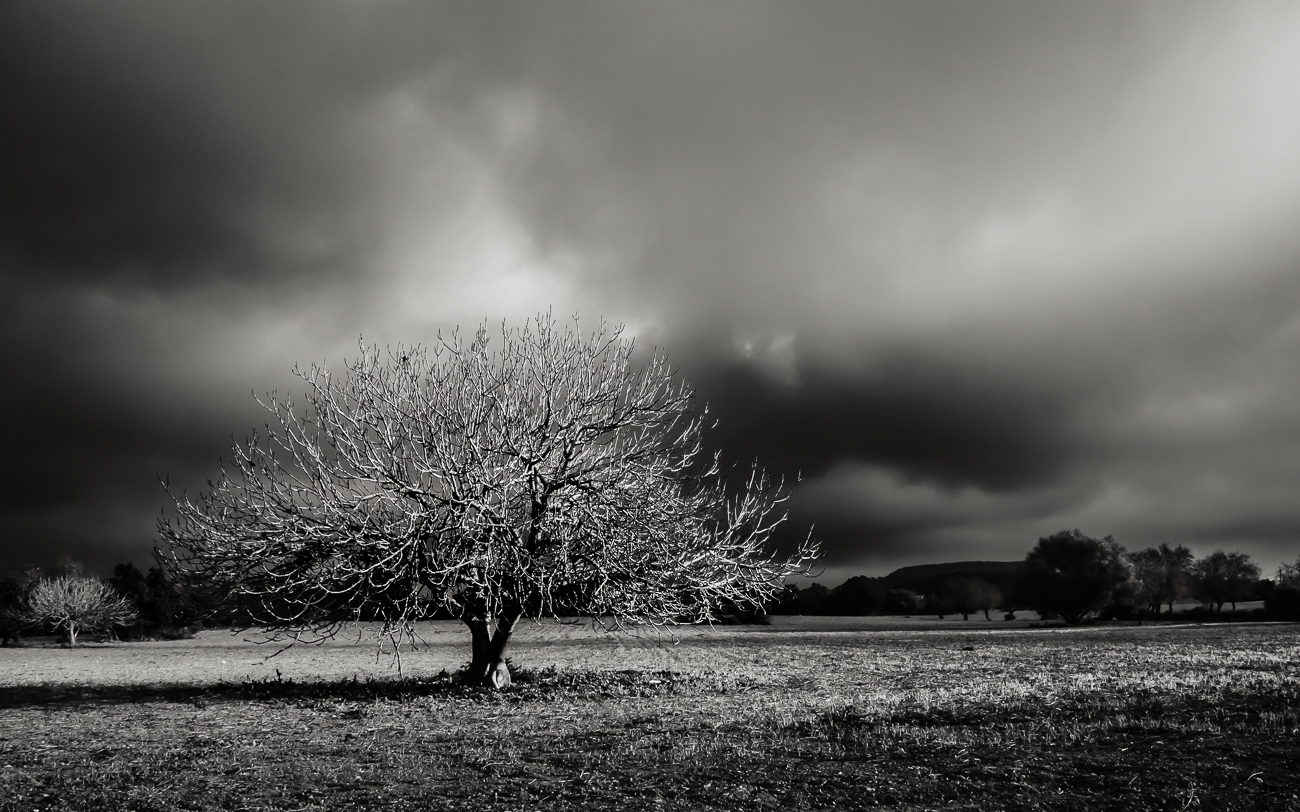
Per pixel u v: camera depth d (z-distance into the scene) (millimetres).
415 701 20281
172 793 11008
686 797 9914
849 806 9312
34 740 16016
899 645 47812
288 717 18391
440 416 22219
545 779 11117
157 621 85125
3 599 81438
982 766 10875
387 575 20969
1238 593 124125
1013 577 107938
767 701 19359
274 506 21484
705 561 22922
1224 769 10180
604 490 22125
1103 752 11430
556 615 22344
